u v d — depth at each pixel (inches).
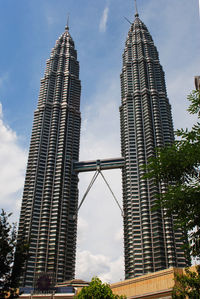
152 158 708.7
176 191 649.0
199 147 635.5
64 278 6545.3
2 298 895.1
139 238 6555.1
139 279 2874.0
